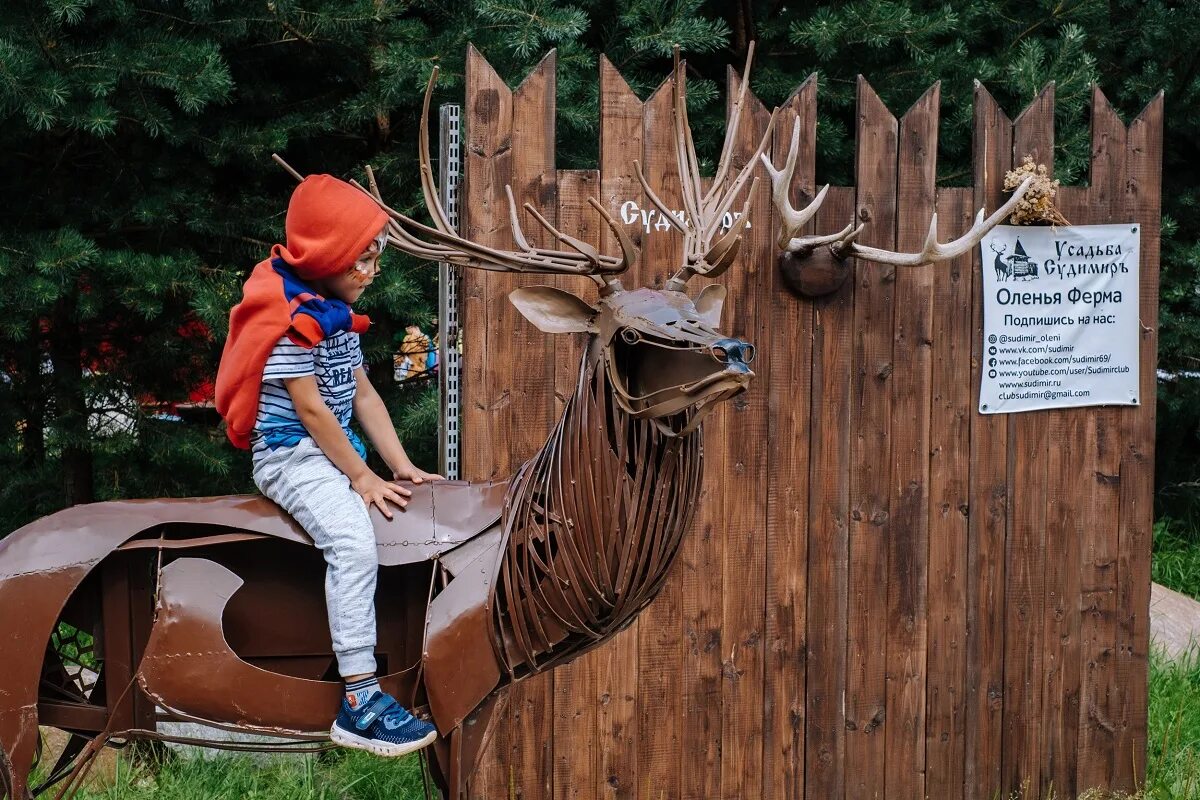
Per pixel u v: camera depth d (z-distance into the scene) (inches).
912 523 167.0
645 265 152.7
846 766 166.2
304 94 249.8
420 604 118.2
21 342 241.3
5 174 236.1
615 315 107.0
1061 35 252.4
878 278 163.2
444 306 155.5
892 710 167.8
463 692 111.3
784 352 160.2
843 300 162.1
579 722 155.7
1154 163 175.0
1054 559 174.1
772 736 163.0
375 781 168.2
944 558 169.0
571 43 219.8
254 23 222.8
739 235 109.4
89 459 255.1
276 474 113.7
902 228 163.3
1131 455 177.0
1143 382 176.6
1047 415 172.6
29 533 114.4
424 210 231.6
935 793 170.2
